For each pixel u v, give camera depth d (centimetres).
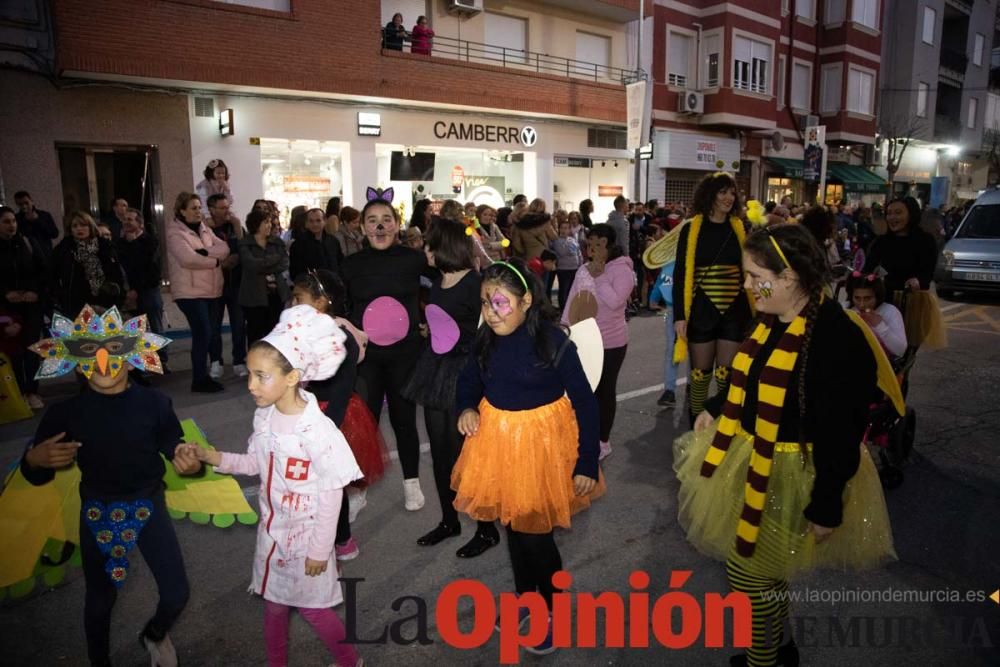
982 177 3531
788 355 218
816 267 217
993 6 3341
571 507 284
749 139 2170
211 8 1103
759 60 2094
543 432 271
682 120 2000
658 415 595
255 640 297
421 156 1396
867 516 233
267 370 236
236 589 337
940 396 636
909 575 339
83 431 249
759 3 2050
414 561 359
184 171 1173
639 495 433
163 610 263
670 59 1966
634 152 1748
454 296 356
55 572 322
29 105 1023
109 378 248
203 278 661
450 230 353
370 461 371
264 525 255
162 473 266
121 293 670
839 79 2420
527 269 271
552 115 1623
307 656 287
